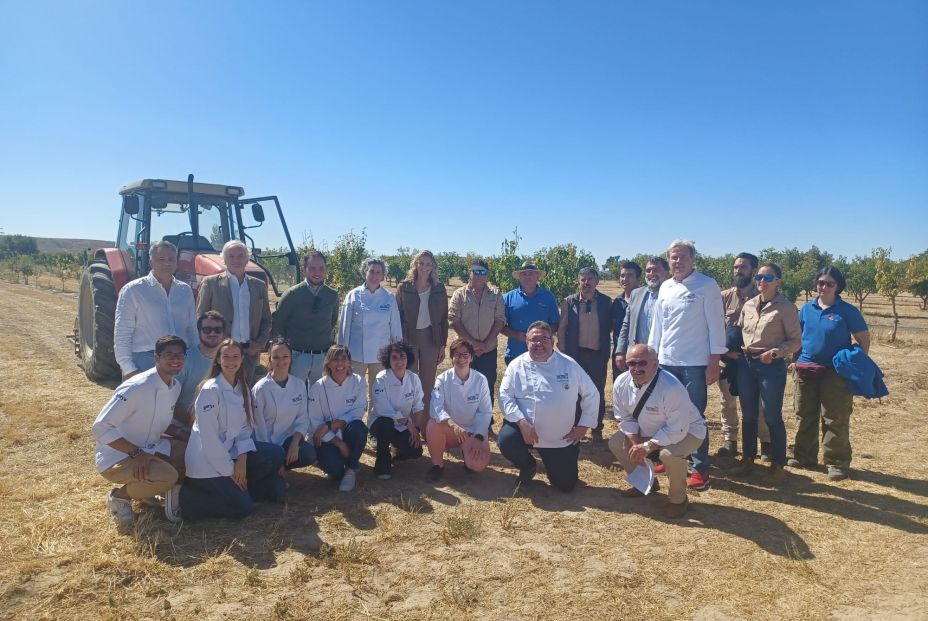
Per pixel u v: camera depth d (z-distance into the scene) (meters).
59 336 11.09
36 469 4.39
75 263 32.50
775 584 2.96
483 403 4.77
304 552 3.25
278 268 7.65
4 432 5.16
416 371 5.52
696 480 4.38
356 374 4.73
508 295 5.96
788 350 4.45
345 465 4.31
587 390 4.32
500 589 2.89
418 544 3.38
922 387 7.94
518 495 4.23
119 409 3.39
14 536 3.32
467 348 4.66
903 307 25.14
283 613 2.63
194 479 3.58
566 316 5.78
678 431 3.81
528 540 3.46
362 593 2.83
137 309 4.29
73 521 3.52
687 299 4.41
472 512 3.87
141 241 7.04
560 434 4.28
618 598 2.82
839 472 4.58
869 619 2.65
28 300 18.78
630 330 5.32
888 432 5.94
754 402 4.71
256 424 4.18
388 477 4.53
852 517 3.84
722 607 2.75
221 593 2.78
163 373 3.53
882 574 3.08
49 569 2.97
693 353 4.41
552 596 2.83
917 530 3.63
